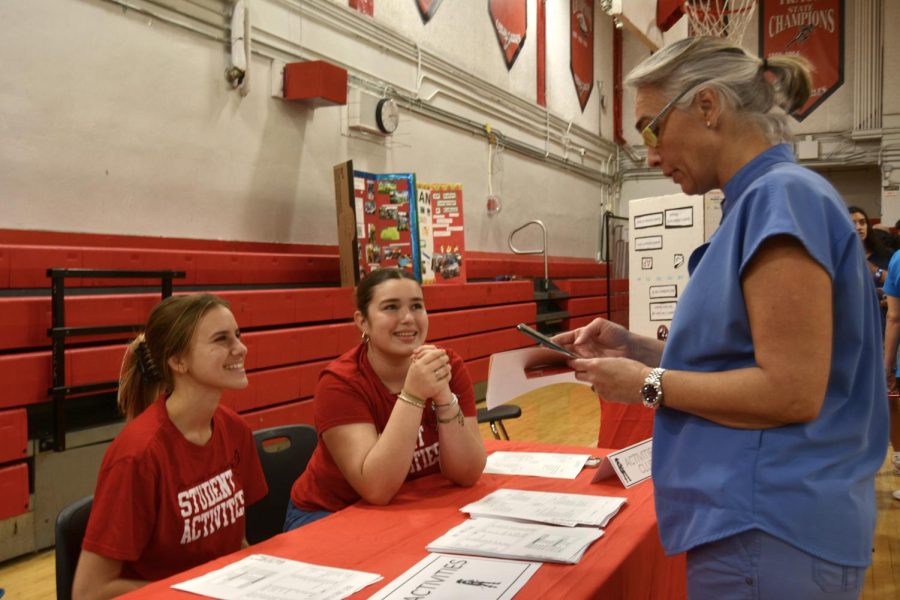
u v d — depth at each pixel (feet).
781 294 3.38
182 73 16.63
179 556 5.32
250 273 17.10
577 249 38.93
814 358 3.34
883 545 10.89
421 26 25.30
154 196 16.10
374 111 22.36
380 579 4.11
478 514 5.34
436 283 22.70
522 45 32.42
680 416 3.93
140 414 5.63
